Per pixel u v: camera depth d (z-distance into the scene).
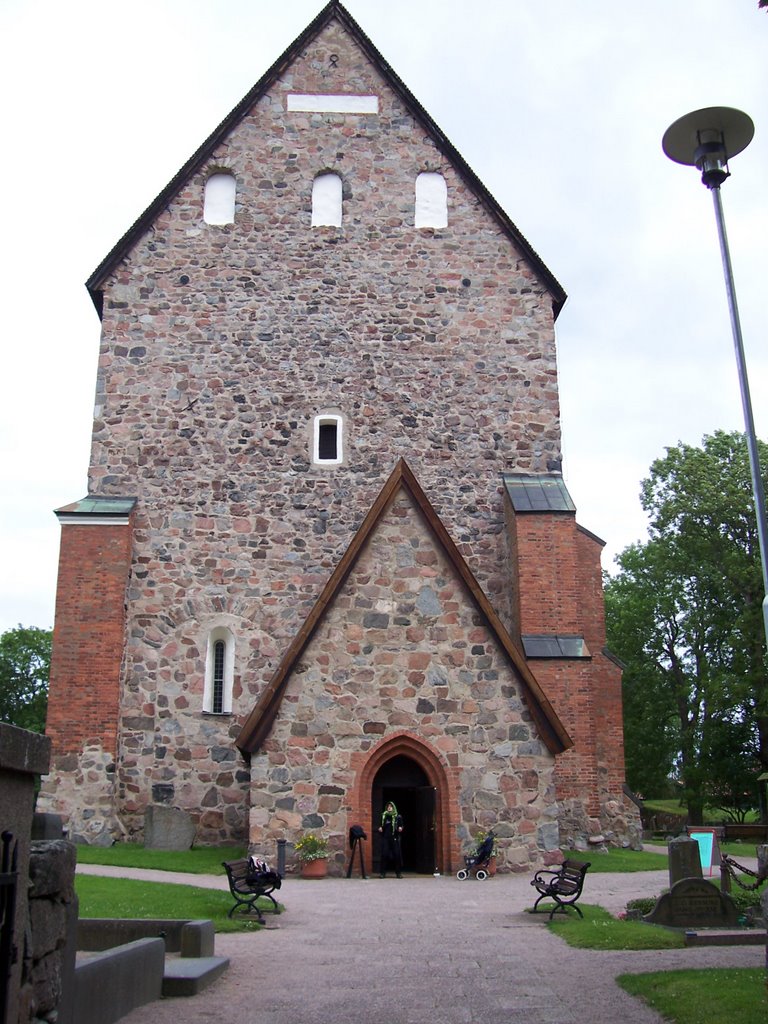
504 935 12.84
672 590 46.84
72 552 22.89
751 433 12.73
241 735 18.55
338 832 18.34
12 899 5.66
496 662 19.16
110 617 22.55
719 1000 8.88
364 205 26.42
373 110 27.06
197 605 23.59
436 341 25.62
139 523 23.97
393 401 25.17
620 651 50.47
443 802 18.58
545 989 9.88
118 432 24.61
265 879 14.34
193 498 24.25
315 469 24.59
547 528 23.19
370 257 26.08
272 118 26.83
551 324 25.89
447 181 26.75
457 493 24.69
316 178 26.59
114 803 21.98
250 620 23.59
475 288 26.02
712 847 19.94
